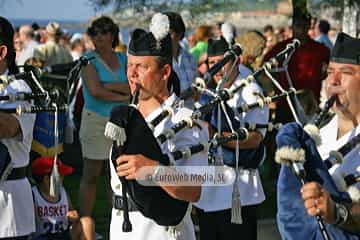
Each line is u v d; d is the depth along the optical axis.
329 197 10.98
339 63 11.80
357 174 11.59
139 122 12.48
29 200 15.44
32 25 51.00
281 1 31.50
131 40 13.10
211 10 30.95
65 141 17.27
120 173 12.41
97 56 23.59
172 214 12.75
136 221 13.14
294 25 28.50
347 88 11.76
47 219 16.59
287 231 11.59
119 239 13.34
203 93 16.00
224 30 18.22
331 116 12.36
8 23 15.23
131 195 12.68
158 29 12.86
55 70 17.33
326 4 29.97
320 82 28.62
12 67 15.47
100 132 23.34
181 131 12.92
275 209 26.98
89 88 23.25
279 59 15.55
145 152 12.44
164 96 13.23
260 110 16.91
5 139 14.85
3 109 14.66
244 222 17.34
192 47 44.00
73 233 17.12
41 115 16.41
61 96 16.16
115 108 12.58
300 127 11.48
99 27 23.33
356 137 11.82
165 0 29.52
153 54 12.93
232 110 16.44
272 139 24.89
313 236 11.48
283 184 11.55
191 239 13.41
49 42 36.97
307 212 11.36
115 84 23.36
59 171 16.52
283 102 26.48
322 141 12.14
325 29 42.72
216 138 15.27
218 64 16.12
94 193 23.81
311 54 28.34
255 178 17.36
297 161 11.16
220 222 17.23
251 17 45.62
